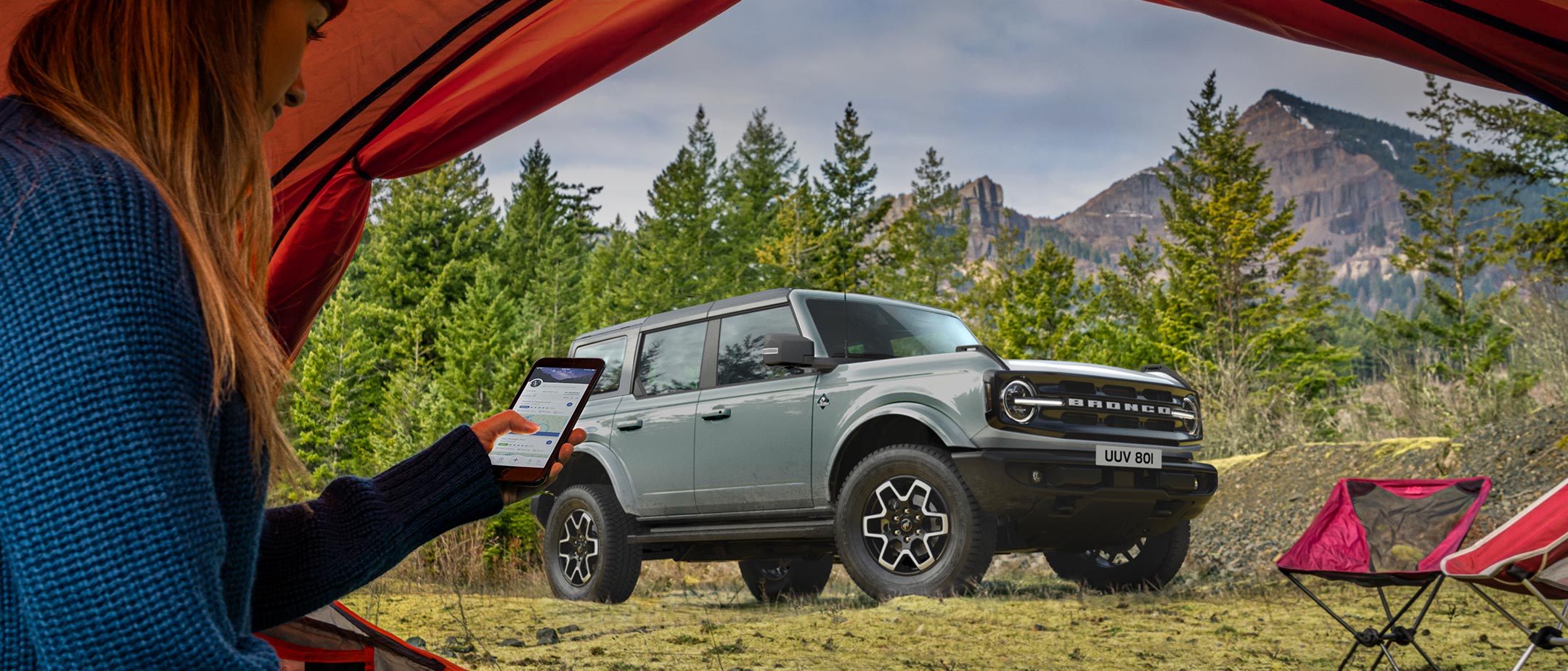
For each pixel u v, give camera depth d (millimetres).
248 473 969
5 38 2508
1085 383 6449
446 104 4172
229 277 995
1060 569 7797
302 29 1134
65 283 804
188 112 986
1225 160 39250
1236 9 4180
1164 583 7301
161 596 777
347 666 2342
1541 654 4555
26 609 785
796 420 6949
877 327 7355
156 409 812
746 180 59562
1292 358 33375
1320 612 6020
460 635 5789
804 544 7434
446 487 1431
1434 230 37438
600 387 8438
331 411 23125
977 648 5020
